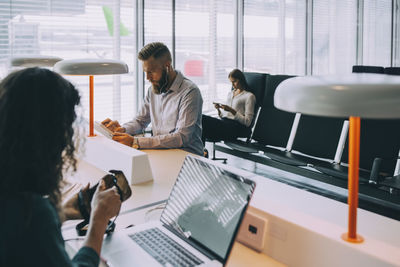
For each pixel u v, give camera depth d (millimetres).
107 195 1021
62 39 3445
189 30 4414
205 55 4629
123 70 1967
